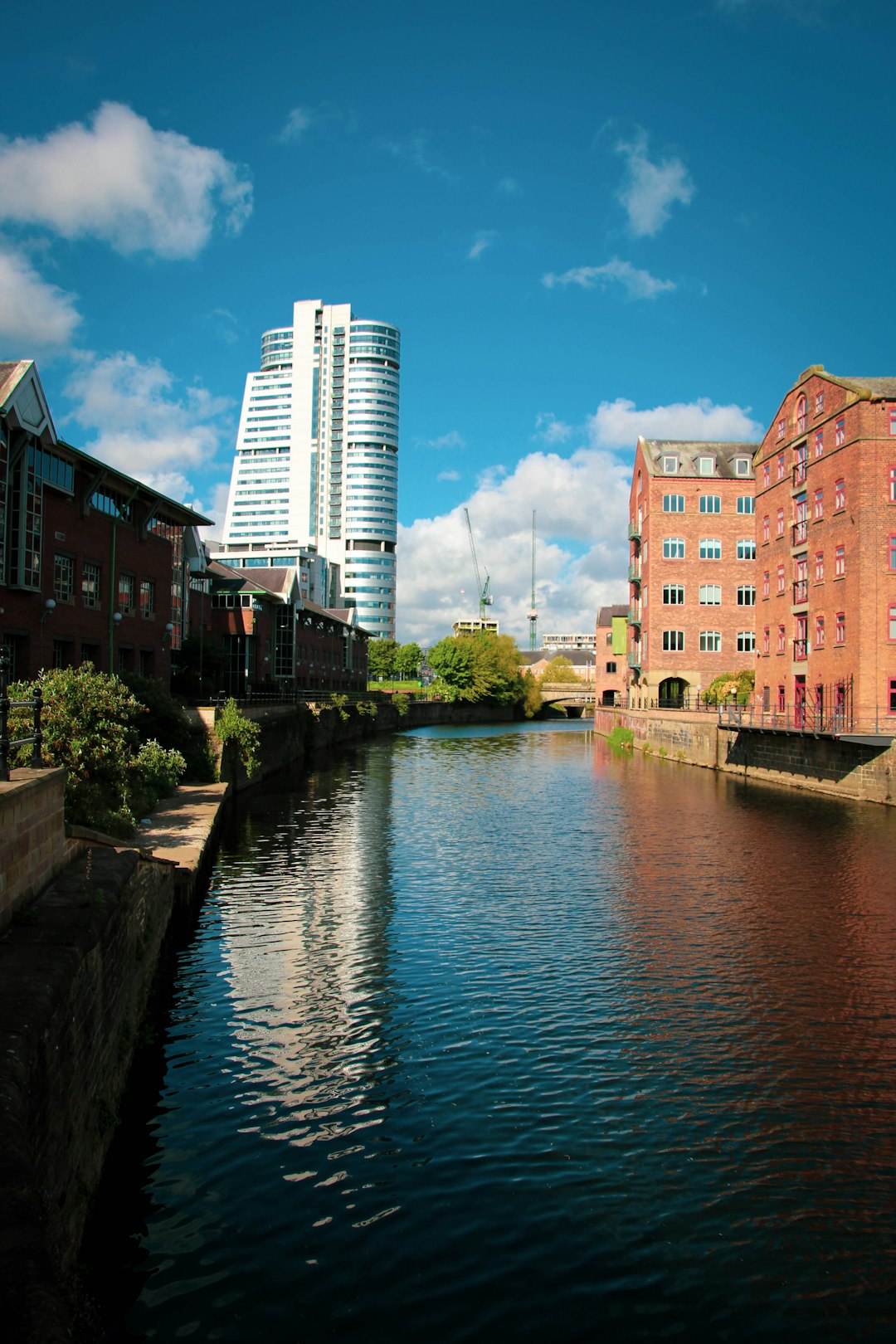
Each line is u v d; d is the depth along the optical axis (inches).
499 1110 373.1
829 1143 347.3
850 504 1344.7
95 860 446.0
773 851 906.7
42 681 770.2
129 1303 259.6
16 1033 225.6
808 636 1513.3
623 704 3159.5
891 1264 278.5
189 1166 332.2
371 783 1566.2
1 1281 123.9
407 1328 250.4
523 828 1067.3
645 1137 352.2
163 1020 469.1
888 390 1347.2
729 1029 455.2
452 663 4453.7
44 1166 238.4
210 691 2010.3
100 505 1293.1
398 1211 303.9
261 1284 268.2
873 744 1203.2
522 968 547.8
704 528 2479.1
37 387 1060.5
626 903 700.7
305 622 2906.0
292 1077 404.2
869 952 576.1
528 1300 261.7
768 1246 286.7
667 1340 247.3
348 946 593.3
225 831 1032.2
